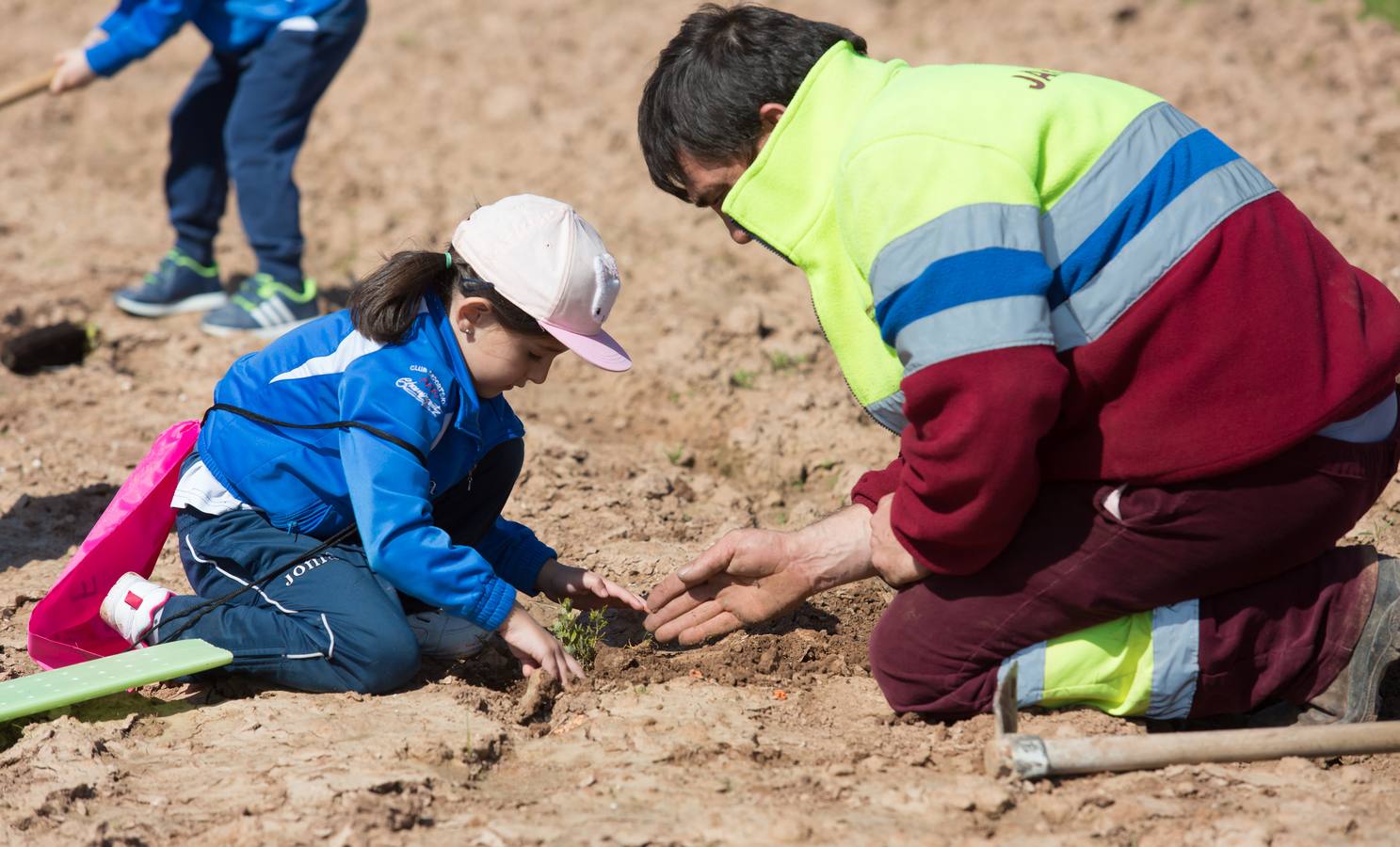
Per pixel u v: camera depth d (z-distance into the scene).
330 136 13.55
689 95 4.56
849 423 8.12
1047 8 15.95
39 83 9.20
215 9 9.30
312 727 4.84
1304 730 4.52
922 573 4.77
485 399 5.32
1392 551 6.25
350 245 11.30
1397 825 4.16
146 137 14.09
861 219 4.29
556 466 7.54
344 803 4.31
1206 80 13.93
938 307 4.13
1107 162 4.30
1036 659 4.72
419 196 12.05
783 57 4.49
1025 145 4.23
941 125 4.24
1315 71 14.44
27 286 10.36
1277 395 4.27
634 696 5.08
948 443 4.17
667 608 5.30
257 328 9.60
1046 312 4.16
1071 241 4.30
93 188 12.75
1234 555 4.49
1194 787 4.38
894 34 15.63
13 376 8.88
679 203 11.91
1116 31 15.43
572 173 12.54
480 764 4.65
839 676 5.35
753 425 8.09
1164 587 4.56
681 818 4.25
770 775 4.52
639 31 16.55
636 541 6.69
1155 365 4.31
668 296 10.12
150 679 4.89
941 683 4.82
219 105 9.77
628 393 8.73
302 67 9.28
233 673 5.25
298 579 5.15
